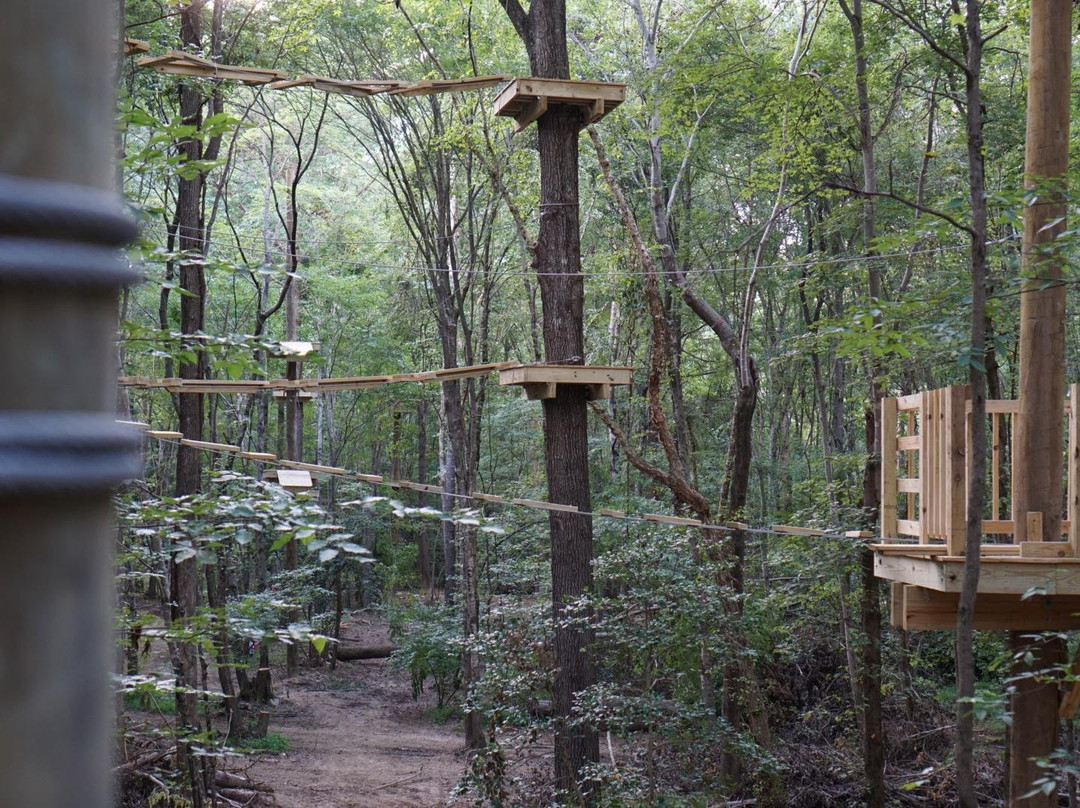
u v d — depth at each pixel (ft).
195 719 33.60
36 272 1.55
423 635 69.92
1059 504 21.67
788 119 46.29
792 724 50.49
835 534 27.84
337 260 91.50
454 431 62.80
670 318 65.72
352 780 51.70
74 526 1.64
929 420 21.86
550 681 34.96
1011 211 18.17
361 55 62.13
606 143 61.31
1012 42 56.39
